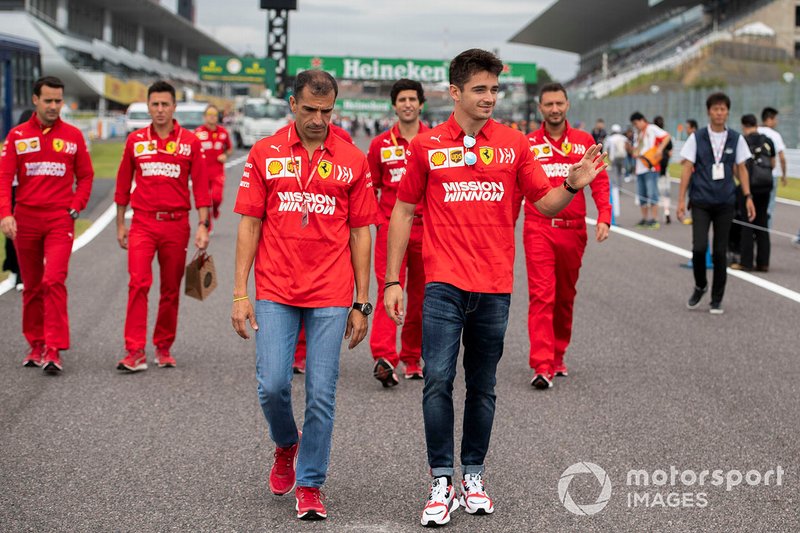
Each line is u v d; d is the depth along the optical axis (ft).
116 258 40.57
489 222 14.02
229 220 55.83
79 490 14.84
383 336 21.49
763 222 38.63
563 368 22.49
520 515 13.92
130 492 14.78
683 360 23.86
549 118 21.42
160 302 23.07
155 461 16.28
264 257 14.29
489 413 14.23
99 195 69.00
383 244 21.90
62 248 22.70
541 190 14.12
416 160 14.20
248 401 20.13
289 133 14.39
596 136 97.81
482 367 14.26
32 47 86.94
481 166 13.94
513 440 17.44
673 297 32.96
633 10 238.68
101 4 285.84
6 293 32.71
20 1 226.58
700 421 18.61
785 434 17.78
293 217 14.14
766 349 25.07
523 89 231.71
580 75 281.33
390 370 21.25
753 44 152.66
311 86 13.94
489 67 13.76
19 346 25.18
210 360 23.88
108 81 231.09
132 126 147.95
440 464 13.83
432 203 14.21
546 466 16.03
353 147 14.57
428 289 14.12
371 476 15.64
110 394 20.59
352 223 14.53
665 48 197.77
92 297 31.94
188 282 22.26
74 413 19.12
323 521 13.69
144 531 13.23
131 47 322.55
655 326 28.07
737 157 30.12
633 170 94.63
